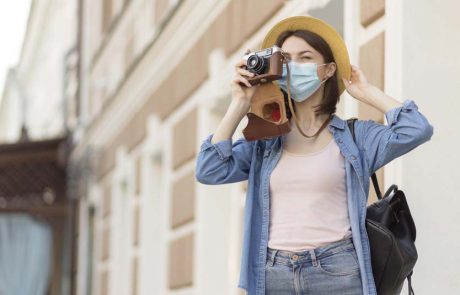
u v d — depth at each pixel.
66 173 16.28
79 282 15.14
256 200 3.43
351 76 3.44
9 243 16.77
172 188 9.25
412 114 3.26
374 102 3.36
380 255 3.26
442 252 4.40
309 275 3.24
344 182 3.30
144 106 10.77
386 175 4.54
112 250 12.58
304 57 3.39
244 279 3.33
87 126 14.74
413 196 4.39
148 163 10.52
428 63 4.50
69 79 17.91
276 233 3.31
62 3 21.17
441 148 4.46
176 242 8.98
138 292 10.70
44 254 16.70
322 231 3.25
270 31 3.52
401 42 4.49
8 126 33.88
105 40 13.92
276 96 3.35
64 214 16.41
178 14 8.63
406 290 4.34
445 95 4.50
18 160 16.47
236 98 3.40
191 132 8.42
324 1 5.39
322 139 3.37
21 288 16.59
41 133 25.64
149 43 9.83
